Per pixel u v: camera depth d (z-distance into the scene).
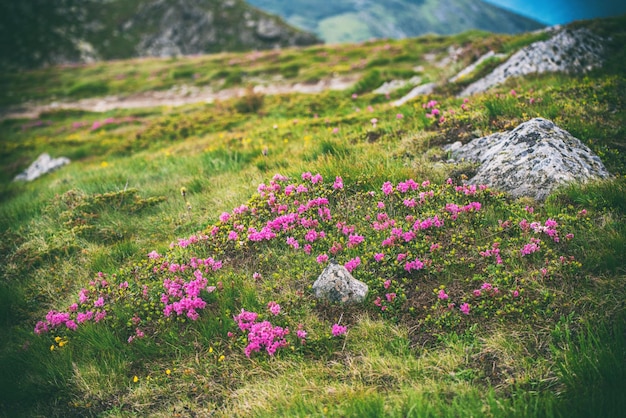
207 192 10.09
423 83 18.92
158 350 5.63
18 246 9.21
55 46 70.81
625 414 3.53
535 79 13.42
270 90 30.73
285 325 5.67
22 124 31.27
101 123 27.48
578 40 14.81
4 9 72.44
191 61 48.06
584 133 8.52
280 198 7.93
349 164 8.57
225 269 6.68
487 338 4.96
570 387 4.04
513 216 6.60
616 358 4.05
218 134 17.44
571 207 6.32
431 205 7.13
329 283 5.91
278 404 4.57
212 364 5.32
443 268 5.95
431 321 5.34
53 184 14.04
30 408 5.29
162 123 21.89
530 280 5.46
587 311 4.90
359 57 35.22
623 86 11.10
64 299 7.25
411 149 9.36
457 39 33.84
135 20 82.50
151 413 4.91
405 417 4.08
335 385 4.70
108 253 8.07
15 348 6.29
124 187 11.37
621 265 5.25
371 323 5.43
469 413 3.91
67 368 5.64
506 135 8.16
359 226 7.08
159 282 6.54
